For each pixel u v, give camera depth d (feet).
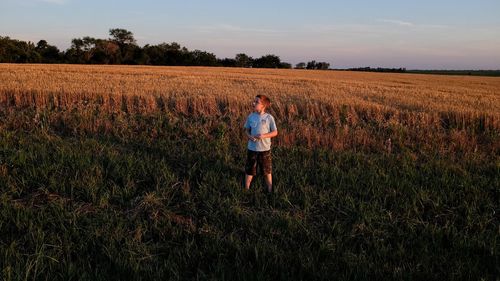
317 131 32.81
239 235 14.70
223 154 24.99
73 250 13.03
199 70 189.26
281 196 17.78
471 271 12.26
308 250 13.37
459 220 16.55
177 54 314.35
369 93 71.51
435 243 14.07
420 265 12.80
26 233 13.96
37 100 44.42
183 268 12.35
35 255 12.39
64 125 34.30
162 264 12.53
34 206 16.48
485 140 33.35
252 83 89.51
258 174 20.76
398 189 19.01
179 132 33.37
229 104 45.78
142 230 14.52
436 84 129.49
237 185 18.95
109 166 20.84
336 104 47.52
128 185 18.60
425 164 23.97
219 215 16.17
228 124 37.22
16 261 11.92
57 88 53.88
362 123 40.16
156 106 44.65
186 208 16.74
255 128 18.56
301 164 23.41
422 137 32.83
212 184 19.24
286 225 15.20
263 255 12.74
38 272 11.70
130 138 30.01
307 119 41.32
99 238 13.91
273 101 49.19
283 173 21.54
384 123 38.91
